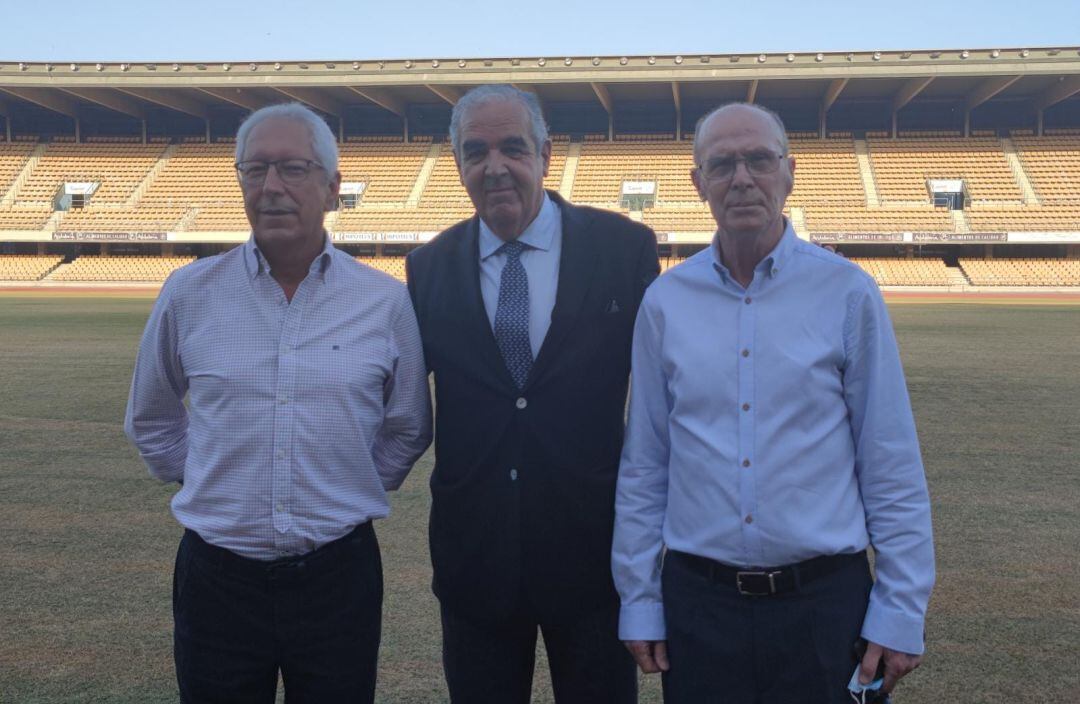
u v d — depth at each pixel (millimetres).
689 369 2086
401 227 33250
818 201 32844
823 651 1983
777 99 34938
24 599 3760
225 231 33625
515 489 2279
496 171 2256
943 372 10820
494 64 31266
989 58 29234
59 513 4992
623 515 2230
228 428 2113
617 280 2381
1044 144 34188
